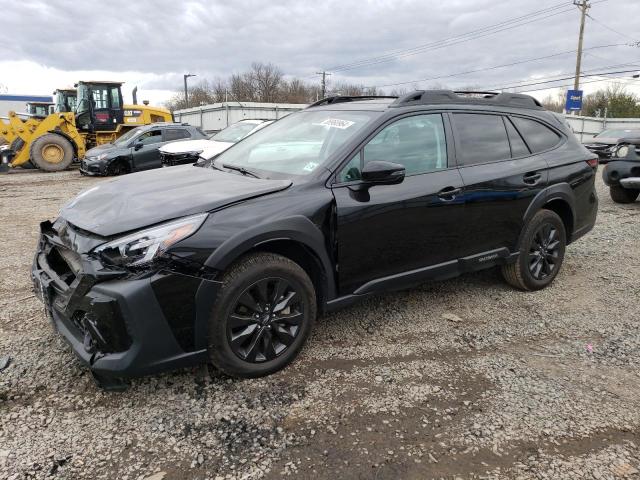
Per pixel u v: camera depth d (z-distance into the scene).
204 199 3.00
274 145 3.99
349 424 2.73
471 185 3.94
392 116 3.70
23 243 6.39
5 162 16.44
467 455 2.50
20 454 2.46
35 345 3.52
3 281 4.85
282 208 3.09
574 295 4.65
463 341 3.72
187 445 2.55
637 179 8.46
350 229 3.36
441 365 3.37
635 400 2.98
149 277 2.66
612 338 3.79
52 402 2.88
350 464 2.42
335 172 3.37
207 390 3.03
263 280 3.02
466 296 4.61
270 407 2.87
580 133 39.91
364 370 3.29
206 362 2.96
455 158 3.96
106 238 2.74
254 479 2.32
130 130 16.84
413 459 2.46
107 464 2.41
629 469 2.41
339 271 3.38
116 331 2.63
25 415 2.76
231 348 2.97
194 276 2.76
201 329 2.84
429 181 3.73
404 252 3.66
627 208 8.93
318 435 2.64
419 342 3.69
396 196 3.54
